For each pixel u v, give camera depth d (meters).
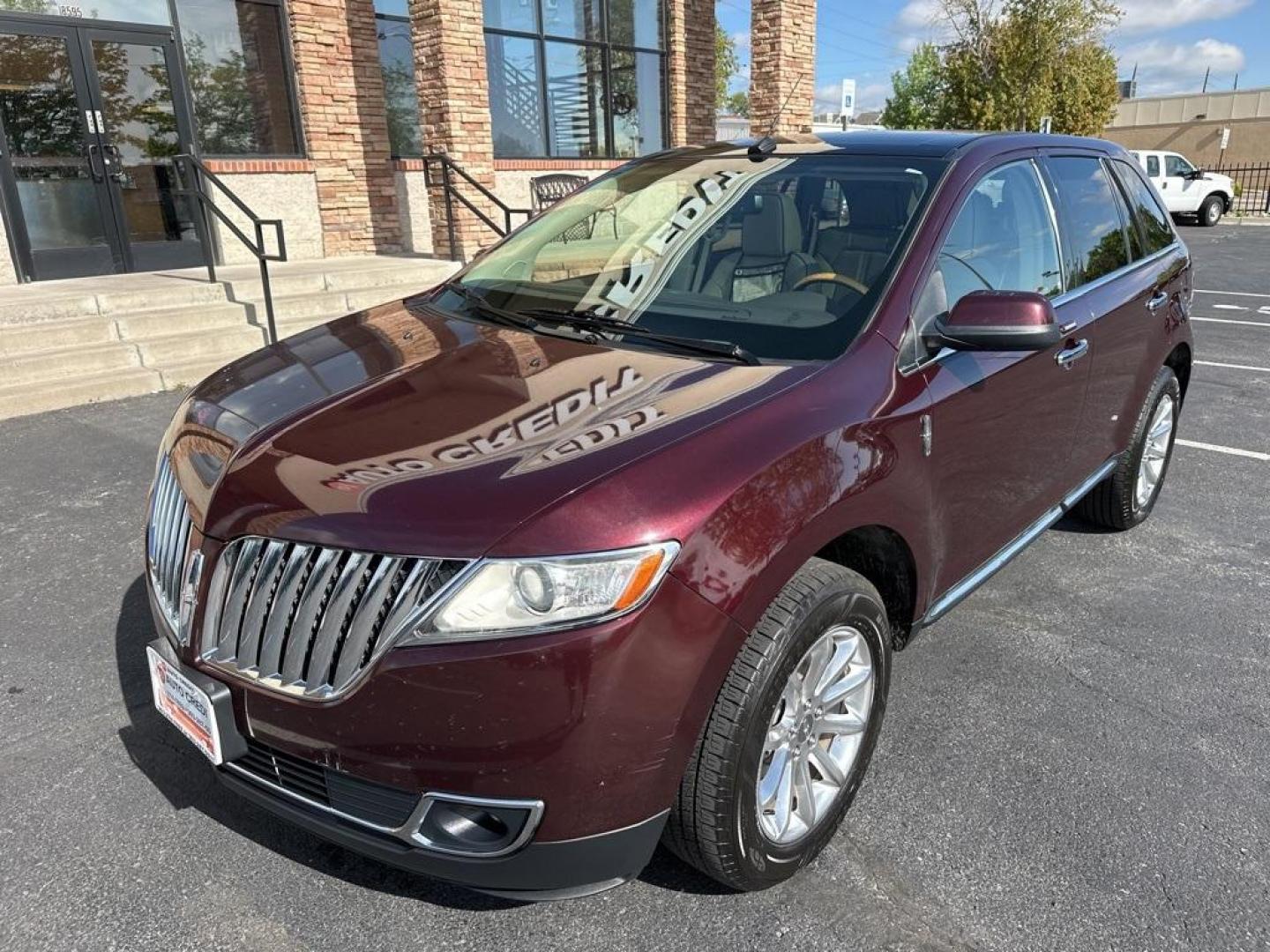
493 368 2.57
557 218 3.69
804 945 2.22
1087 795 2.77
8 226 8.41
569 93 12.66
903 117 44.44
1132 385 4.16
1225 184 25.58
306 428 2.30
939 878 2.44
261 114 10.11
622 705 1.90
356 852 2.04
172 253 9.55
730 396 2.31
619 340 2.76
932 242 2.86
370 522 1.95
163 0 9.19
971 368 2.86
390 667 1.87
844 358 2.54
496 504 1.93
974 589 3.16
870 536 2.59
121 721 3.04
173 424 2.71
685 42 13.75
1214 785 2.82
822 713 2.44
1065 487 3.77
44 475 5.24
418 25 9.79
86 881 2.37
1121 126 44.97
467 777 1.89
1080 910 2.33
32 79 8.49
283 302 8.24
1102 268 3.93
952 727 3.09
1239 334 10.18
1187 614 3.92
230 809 2.64
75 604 3.80
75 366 6.80
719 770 2.08
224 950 2.17
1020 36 25.91
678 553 1.95
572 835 1.95
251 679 2.04
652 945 2.21
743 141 3.73
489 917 2.29
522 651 1.84
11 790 2.70
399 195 11.20
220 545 2.12
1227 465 5.94
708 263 3.06
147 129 9.28
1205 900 2.37
